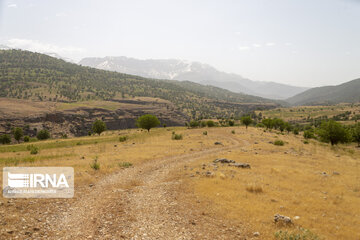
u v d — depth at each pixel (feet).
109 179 47.01
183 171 55.42
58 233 22.50
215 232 23.71
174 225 25.17
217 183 42.19
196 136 169.78
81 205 30.94
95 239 21.59
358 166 69.05
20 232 21.90
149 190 39.19
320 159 80.23
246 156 80.48
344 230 25.14
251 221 26.43
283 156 82.64
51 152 98.53
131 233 23.09
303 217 28.50
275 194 37.22
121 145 120.26
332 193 39.75
